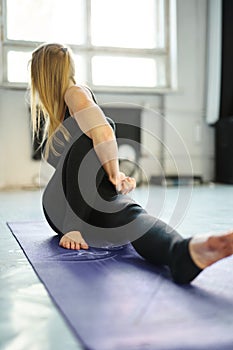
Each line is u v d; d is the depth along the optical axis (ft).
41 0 15.12
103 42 15.84
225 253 3.03
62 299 3.09
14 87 14.43
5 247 4.92
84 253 4.44
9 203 10.05
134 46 16.14
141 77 16.19
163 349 2.32
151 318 2.73
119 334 2.49
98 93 15.47
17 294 3.24
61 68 4.72
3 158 14.61
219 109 15.99
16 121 14.66
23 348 2.38
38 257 4.31
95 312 2.84
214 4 15.76
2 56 14.66
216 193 12.16
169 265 3.40
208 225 6.54
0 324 2.69
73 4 15.40
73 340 2.47
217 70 15.81
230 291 3.28
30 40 15.05
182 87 16.17
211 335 2.49
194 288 3.34
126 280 3.53
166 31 16.28
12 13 14.85
